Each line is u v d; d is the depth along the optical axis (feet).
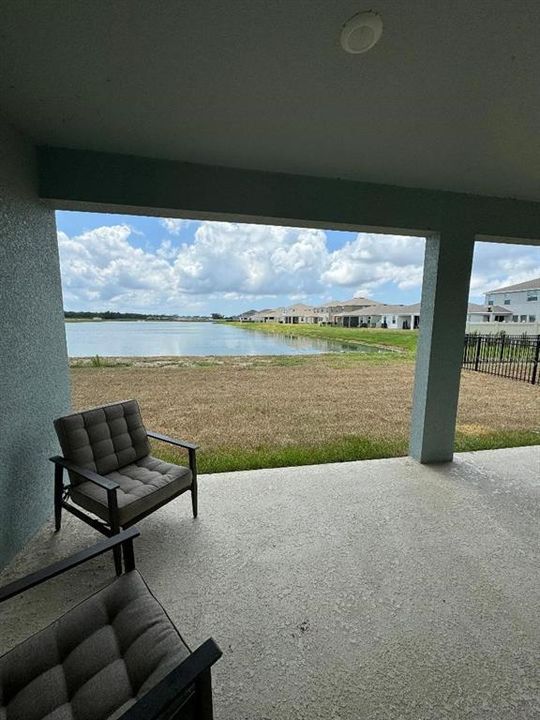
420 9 3.91
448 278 9.71
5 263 6.06
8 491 6.13
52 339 7.65
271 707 3.90
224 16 4.02
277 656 4.50
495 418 15.64
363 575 5.94
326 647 4.62
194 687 2.62
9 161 6.15
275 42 4.42
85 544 6.65
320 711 3.86
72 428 6.82
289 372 26.04
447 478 9.57
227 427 14.39
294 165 7.91
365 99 5.62
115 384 21.50
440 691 4.08
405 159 7.63
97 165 7.27
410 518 7.66
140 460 7.80
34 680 2.98
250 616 5.09
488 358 28.32
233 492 8.71
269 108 5.86
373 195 8.86
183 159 7.62
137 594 3.76
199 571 5.96
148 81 5.16
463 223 9.57
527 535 7.11
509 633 4.87
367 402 18.49
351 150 7.25
